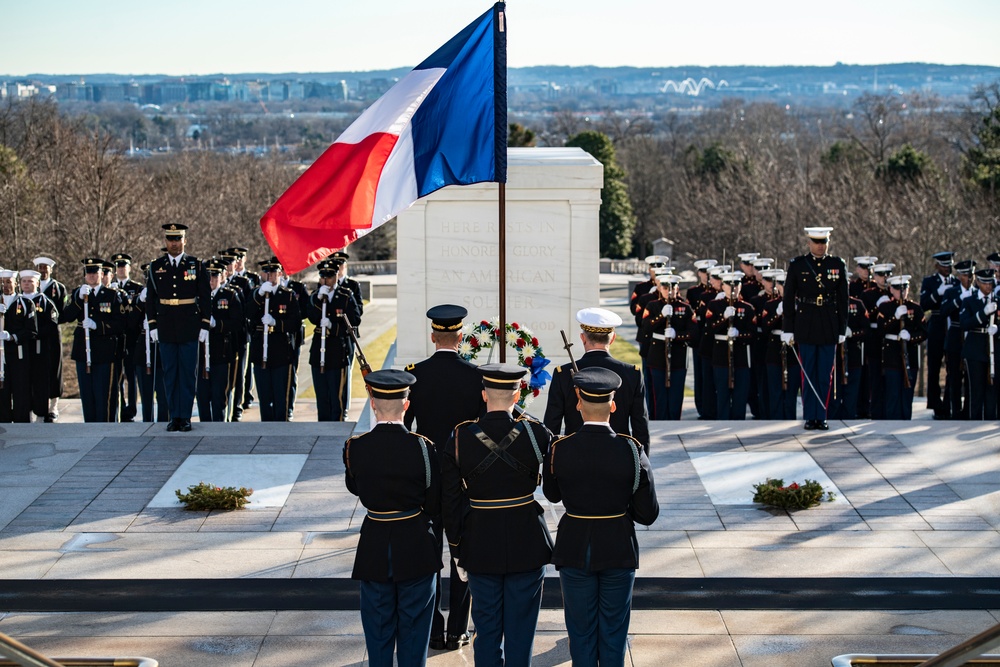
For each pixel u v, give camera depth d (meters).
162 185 52.88
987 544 10.52
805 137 118.12
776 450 13.51
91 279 16.94
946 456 13.19
